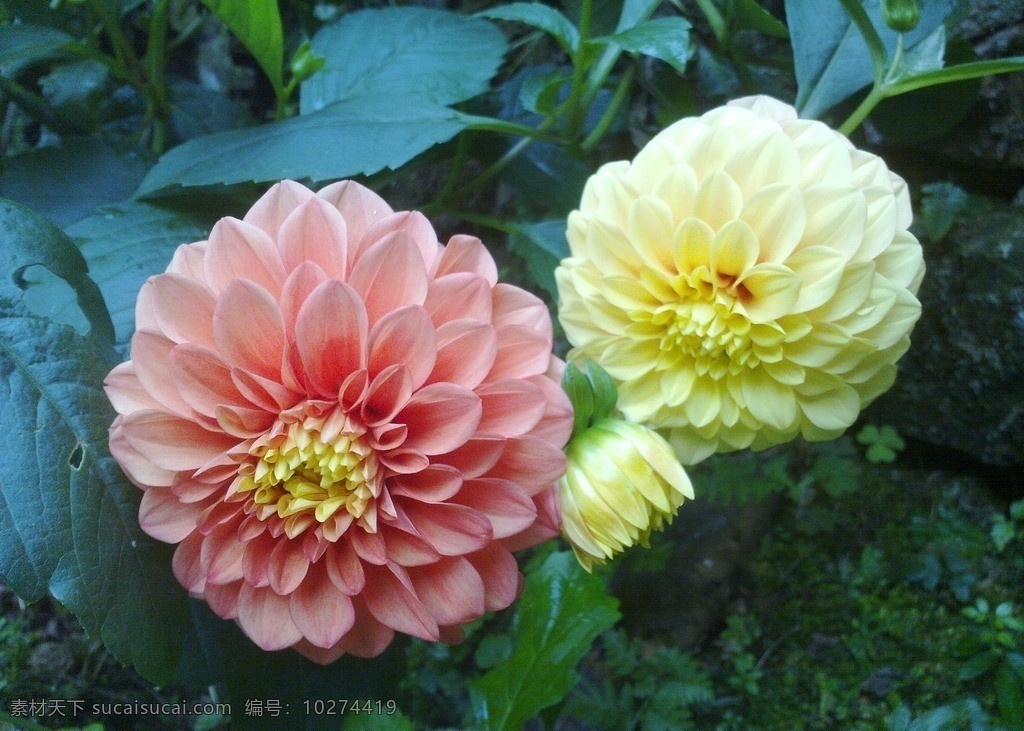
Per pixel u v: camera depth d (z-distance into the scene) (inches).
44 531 11.4
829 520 18.0
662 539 18.1
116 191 15.8
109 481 11.8
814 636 17.4
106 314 12.7
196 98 18.3
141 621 11.8
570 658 14.1
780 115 13.3
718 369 13.1
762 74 17.5
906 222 12.8
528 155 17.4
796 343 12.8
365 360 11.0
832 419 13.1
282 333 11.1
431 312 11.4
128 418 11.1
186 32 19.5
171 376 11.1
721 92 17.3
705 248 12.7
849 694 16.6
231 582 11.5
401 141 14.0
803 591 17.7
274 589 11.2
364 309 10.9
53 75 16.7
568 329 13.5
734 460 17.9
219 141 14.7
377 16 16.6
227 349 11.1
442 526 11.3
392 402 11.1
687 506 18.3
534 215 18.6
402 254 11.1
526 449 11.4
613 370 13.2
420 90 15.5
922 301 17.0
